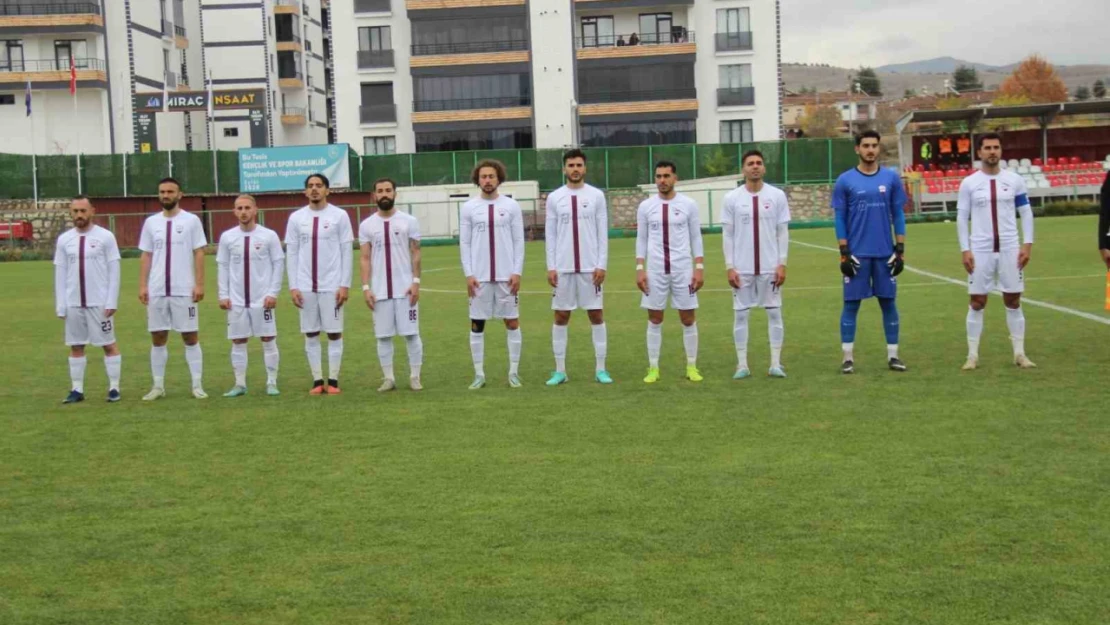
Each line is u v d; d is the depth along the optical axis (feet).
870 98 408.67
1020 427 25.57
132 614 15.72
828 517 19.15
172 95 165.89
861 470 22.18
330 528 19.39
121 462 25.02
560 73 178.70
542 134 180.04
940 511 19.29
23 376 39.93
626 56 178.40
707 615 15.06
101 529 19.75
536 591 16.07
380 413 30.25
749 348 41.11
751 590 15.90
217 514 20.49
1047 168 145.69
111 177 151.53
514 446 25.36
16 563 17.98
